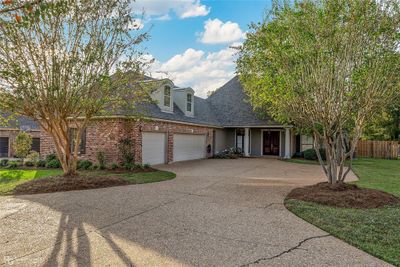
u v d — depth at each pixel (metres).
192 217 5.41
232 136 23.66
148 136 14.42
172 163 16.17
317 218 5.27
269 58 7.46
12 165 13.38
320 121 7.39
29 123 19.11
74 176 9.14
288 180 10.30
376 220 5.11
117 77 9.14
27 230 4.66
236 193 7.73
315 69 6.98
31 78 7.77
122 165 12.67
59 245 4.02
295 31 7.07
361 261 3.55
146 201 6.69
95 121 13.34
